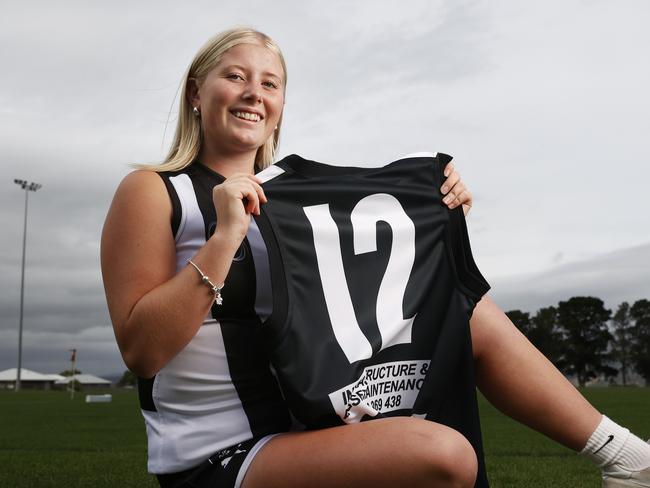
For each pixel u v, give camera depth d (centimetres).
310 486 205
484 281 270
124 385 11794
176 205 245
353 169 271
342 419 229
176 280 220
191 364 237
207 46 270
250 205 229
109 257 238
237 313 240
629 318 10356
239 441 232
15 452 748
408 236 266
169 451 237
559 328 10244
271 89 273
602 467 263
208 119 267
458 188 279
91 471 550
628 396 2836
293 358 226
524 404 263
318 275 243
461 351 260
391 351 252
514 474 506
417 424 200
